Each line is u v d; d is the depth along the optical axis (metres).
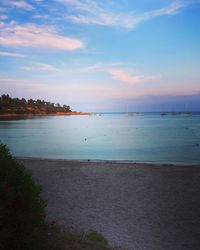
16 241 3.95
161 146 34.09
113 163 18.98
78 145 36.03
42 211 4.50
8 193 3.88
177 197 10.66
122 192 11.39
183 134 52.78
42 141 41.53
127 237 7.05
